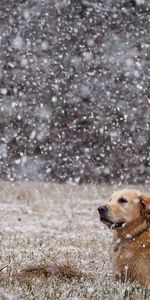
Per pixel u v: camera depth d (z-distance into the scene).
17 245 11.03
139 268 7.36
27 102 31.38
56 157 30.06
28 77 31.94
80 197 22.81
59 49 32.81
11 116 30.88
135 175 29.52
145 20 33.56
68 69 32.34
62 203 21.09
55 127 30.97
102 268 8.40
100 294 6.11
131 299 5.96
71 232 14.45
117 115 31.03
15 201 21.05
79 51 32.88
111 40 33.00
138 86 28.78
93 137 30.73
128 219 7.56
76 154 30.36
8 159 29.73
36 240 11.91
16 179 28.98
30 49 32.62
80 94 31.72
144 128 30.67
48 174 29.55
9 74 31.91
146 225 7.56
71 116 31.23
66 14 33.91
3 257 8.80
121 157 29.98
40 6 33.94
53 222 16.59
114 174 29.62
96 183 28.75
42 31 33.22
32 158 29.89
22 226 15.27
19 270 7.54
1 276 6.86
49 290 6.15
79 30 33.44
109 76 32.03
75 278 7.27
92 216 18.45
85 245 11.53
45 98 31.55
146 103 31.17
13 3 33.72
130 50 32.53
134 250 7.45
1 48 32.50
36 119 30.95
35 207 19.81
